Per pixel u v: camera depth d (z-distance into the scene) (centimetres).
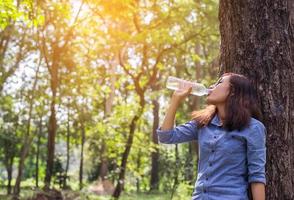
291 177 373
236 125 316
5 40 2014
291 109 378
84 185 2305
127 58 2141
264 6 385
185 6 1609
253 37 387
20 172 1841
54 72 1902
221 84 333
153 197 1834
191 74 2738
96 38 1909
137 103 1847
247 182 319
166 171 1952
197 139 347
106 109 2412
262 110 379
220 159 317
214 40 1867
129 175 2153
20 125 2428
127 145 1786
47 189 1526
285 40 383
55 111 1980
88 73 2167
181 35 1736
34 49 2083
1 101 2386
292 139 376
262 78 381
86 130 2302
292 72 381
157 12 1667
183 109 2611
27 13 890
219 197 312
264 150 317
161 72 2525
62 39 1872
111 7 1488
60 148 3981
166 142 349
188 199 1415
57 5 1341
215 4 1602
